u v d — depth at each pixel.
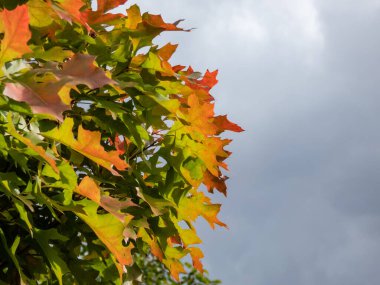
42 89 1.53
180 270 2.50
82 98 2.19
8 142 1.75
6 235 2.07
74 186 1.84
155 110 2.30
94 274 2.33
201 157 2.41
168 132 2.43
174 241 2.49
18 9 1.52
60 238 1.99
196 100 2.34
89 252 2.42
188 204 2.44
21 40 1.55
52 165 1.64
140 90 2.26
